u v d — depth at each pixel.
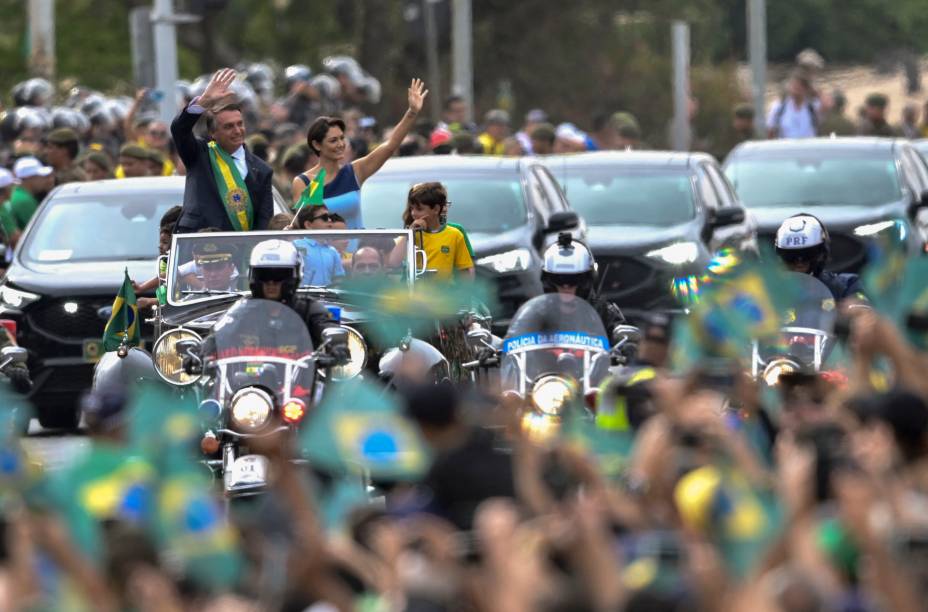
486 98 152.25
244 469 30.72
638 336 34.28
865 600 18.33
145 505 18.52
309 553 19.53
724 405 27.22
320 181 44.81
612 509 20.22
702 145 131.38
